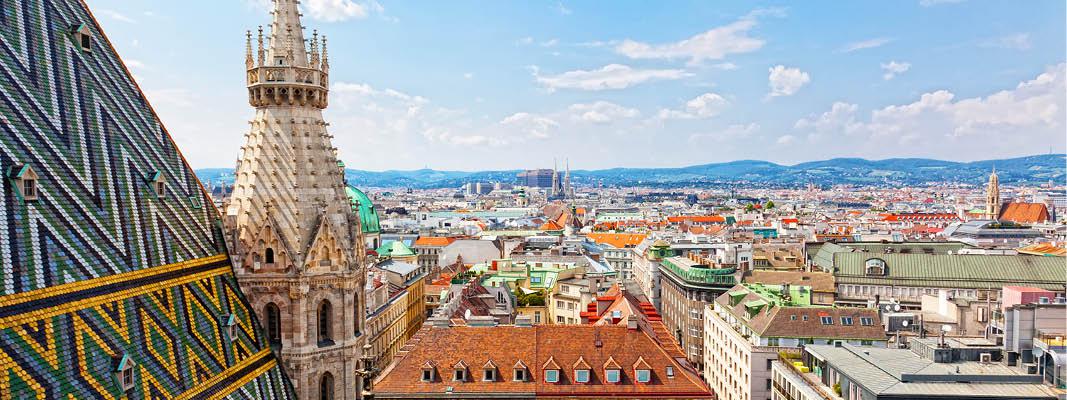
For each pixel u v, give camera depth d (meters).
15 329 33.88
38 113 41.84
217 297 49.19
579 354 90.88
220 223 54.00
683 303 179.75
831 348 97.31
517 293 190.88
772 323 118.19
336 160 57.16
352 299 55.69
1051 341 79.56
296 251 52.38
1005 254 177.50
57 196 40.12
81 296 38.19
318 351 53.47
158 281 44.31
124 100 50.97
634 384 87.88
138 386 38.72
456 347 91.81
